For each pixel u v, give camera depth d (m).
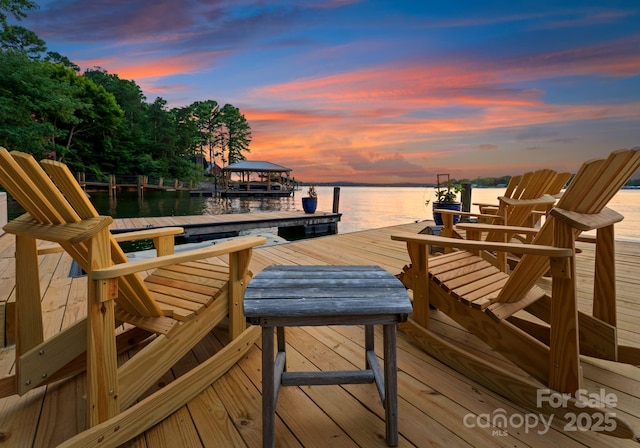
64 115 16.45
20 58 14.31
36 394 1.33
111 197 19.72
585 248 3.99
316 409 1.24
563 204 1.15
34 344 1.26
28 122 14.79
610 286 1.41
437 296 1.65
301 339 1.85
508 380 1.29
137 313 1.36
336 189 8.97
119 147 26.48
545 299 1.57
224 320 2.08
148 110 33.12
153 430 1.13
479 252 2.77
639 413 1.20
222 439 1.09
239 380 1.44
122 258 1.16
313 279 1.17
